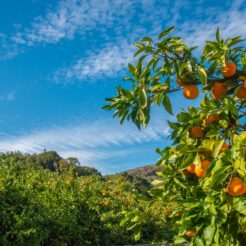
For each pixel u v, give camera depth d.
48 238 9.58
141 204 12.95
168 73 3.19
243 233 2.72
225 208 2.64
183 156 2.87
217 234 2.65
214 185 2.44
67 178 12.48
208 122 3.02
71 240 10.32
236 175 2.51
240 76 3.04
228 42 3.12
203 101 3.62
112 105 3.46
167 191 3.48
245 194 2.50
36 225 8.95
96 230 11.40
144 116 3.27
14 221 8.66
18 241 8.35
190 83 3.14
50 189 11.05
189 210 2.77
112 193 14.04
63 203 10.72
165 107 3.23
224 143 2.70
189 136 3.08
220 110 2.98
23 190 9.61
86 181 13.56
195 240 2.70
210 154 2.73
